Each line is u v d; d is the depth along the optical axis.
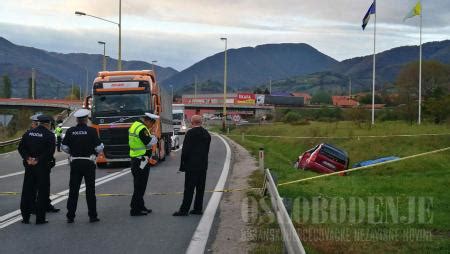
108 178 18.06
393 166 23.55
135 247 8.09
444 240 8.45
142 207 10.90
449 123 39.12
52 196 13.56
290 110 98.12
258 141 48.44
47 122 10.14
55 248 8.05
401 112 47.78
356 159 29.95
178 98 176.50
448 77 88.38
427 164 23.52
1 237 8.81
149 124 10.99
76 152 10.05
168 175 18.70
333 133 39.88
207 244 8.27
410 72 89.00
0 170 23.09
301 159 24.05
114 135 21.91
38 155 9.93
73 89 157.00
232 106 136.50
